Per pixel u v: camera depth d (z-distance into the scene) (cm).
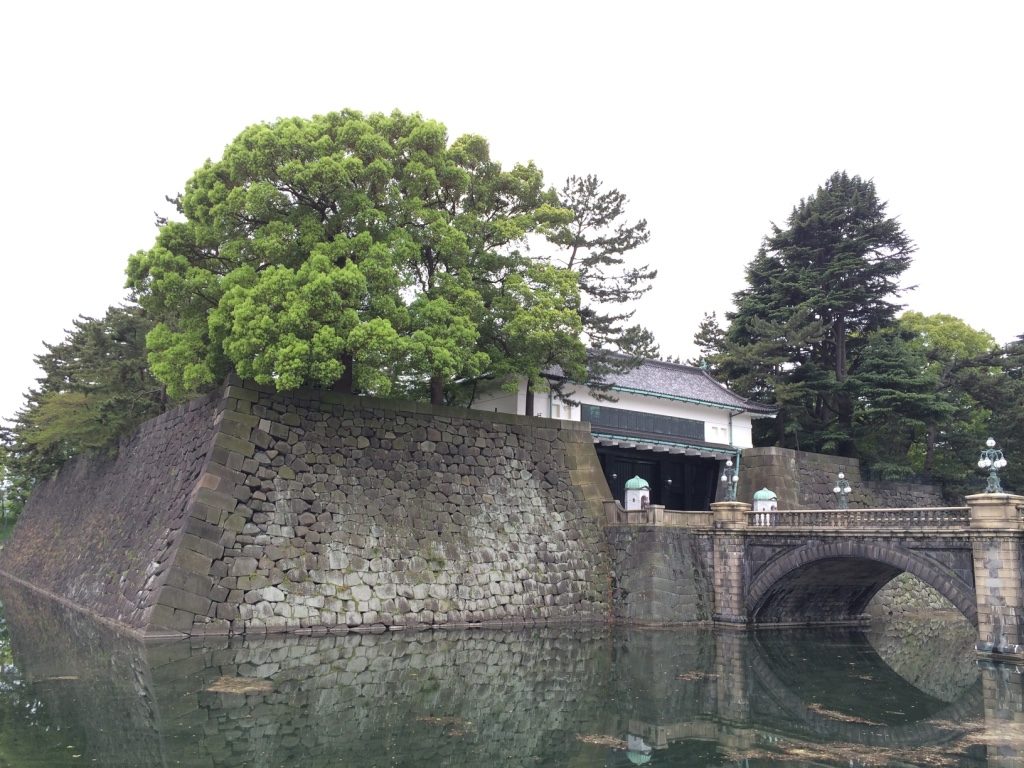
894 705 1778
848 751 1378
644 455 4166
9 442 5744
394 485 2878
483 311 3025
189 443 2847
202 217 2781
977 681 2080
